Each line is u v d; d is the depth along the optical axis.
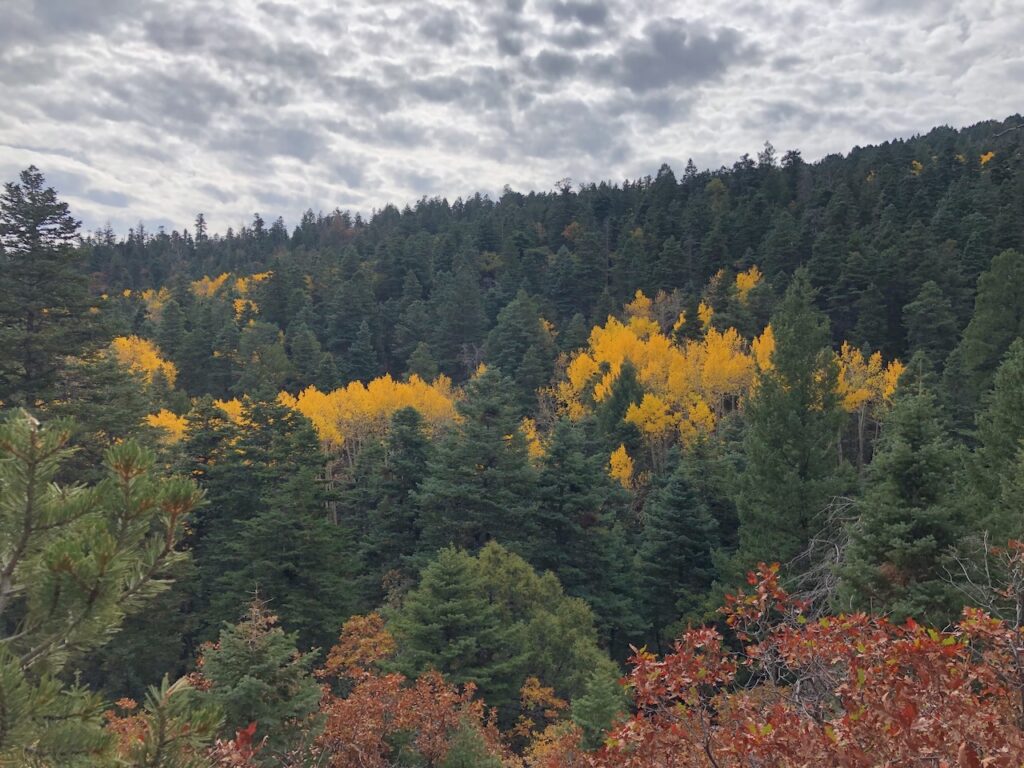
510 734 17.83
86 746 2.99
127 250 165.88
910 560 12.86
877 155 123.19
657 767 5.09
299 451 30.28
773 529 21.16
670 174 136.00
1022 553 6.52
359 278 99.50
